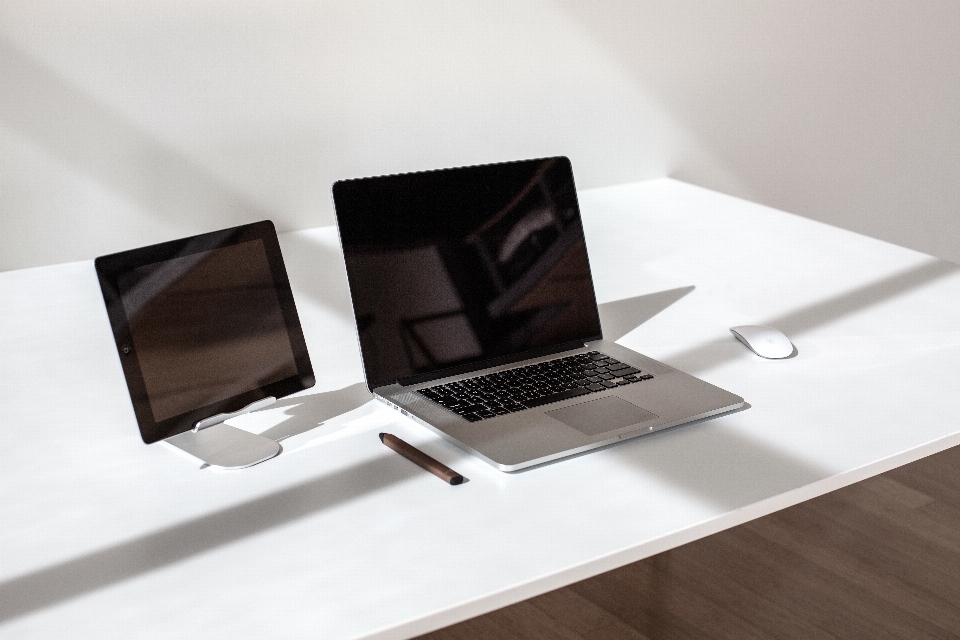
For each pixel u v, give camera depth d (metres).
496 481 1.13
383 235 1.38
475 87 2.47
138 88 2.06
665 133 2.82
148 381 1.19
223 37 2.12
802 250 2.04
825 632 2.06
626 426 1.23
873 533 2.41
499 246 1.47
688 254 2.01
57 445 1.23
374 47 2.30
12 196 2.01
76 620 0.89
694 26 2.75
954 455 2.78
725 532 2.41
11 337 1.61
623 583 2.23
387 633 0.88
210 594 0.93
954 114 3.38
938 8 3.19
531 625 2.08
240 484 1.13
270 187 2.28
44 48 1.95
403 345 1.37
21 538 1.02
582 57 2.60
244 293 1.28
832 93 3.10
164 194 2.17
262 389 1.29
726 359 1.48
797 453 1.19
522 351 1.46
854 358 1.48
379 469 1.16
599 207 2.44
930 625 2.09
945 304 1.72
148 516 1.06
